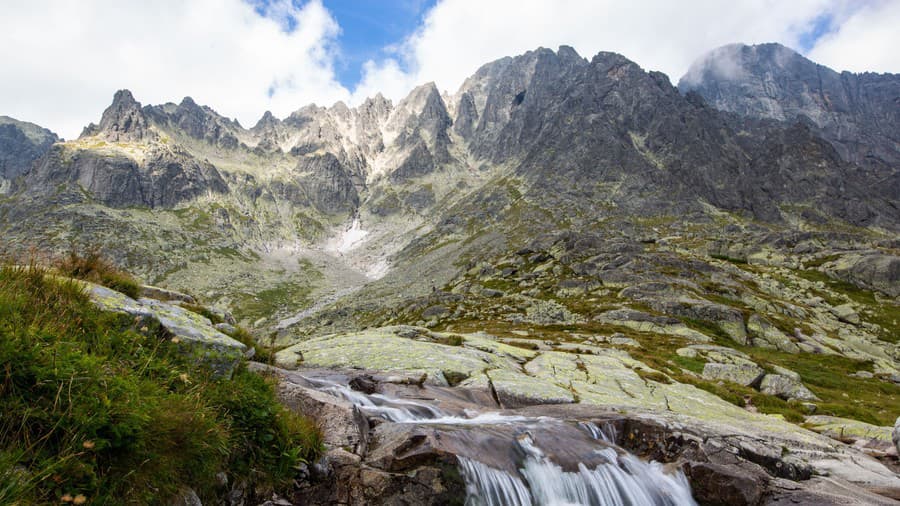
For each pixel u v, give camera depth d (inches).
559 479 531.8
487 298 4712.1
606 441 682.2
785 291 4832.7
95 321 342.0
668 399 1103.0
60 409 239.9
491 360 1226.6
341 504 404.5
